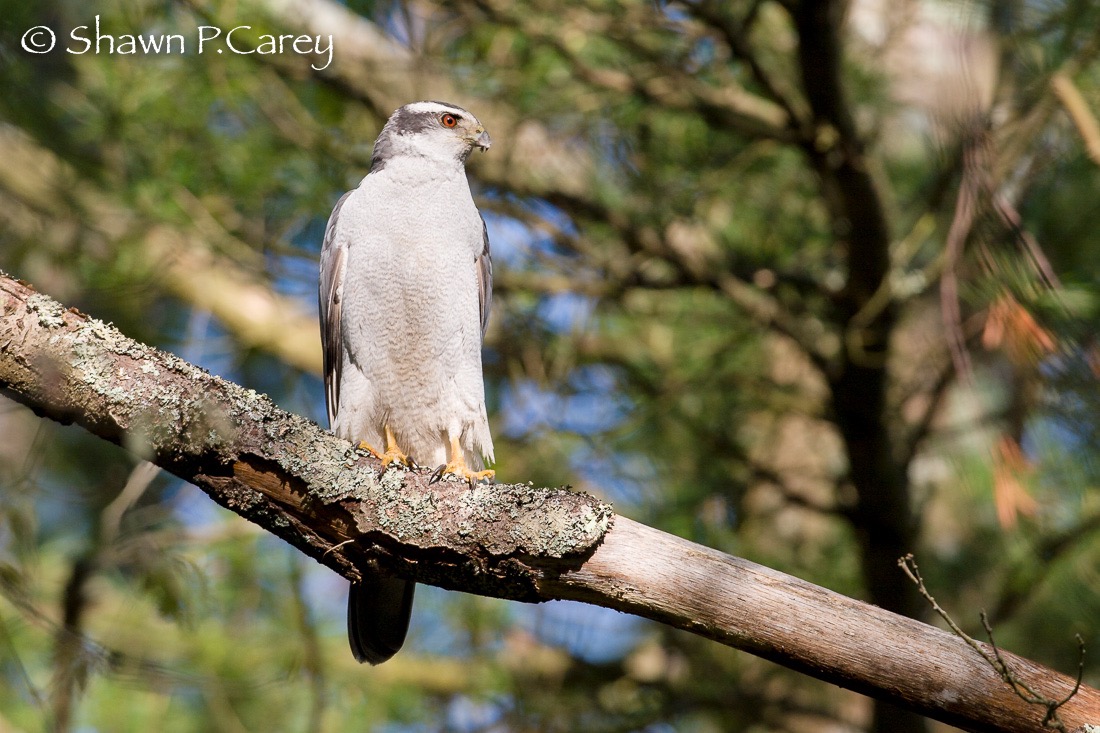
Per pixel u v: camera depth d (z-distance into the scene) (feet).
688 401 35.55
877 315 32.32
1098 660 31.68
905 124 36.11
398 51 34.71
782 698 34.83
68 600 27.66
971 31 24.81
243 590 34.01
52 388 17.75
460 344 27.14
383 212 27.07
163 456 18.08
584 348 35.55
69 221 31.63
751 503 36.81
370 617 22.79
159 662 28.68
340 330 27.58
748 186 35.45
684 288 34.40
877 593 33.88
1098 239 27.68
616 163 35.24
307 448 18.24
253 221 33.53
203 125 32.19
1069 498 28.48
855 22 35.83
